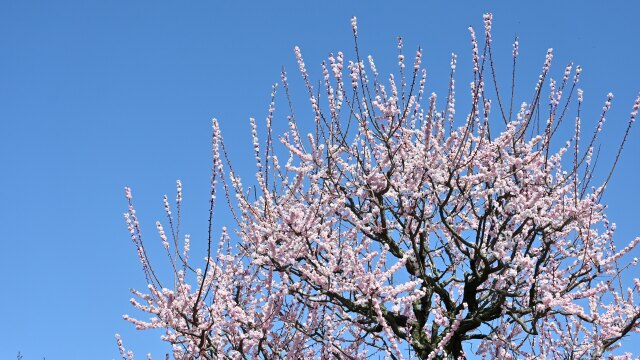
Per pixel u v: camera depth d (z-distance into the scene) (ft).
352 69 26.78
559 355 29.84
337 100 28.45
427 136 28.22
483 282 31.76
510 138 28.58
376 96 29.35
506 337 29.91
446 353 28.89
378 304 24.30
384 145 30.76
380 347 29.63
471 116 26.58
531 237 29.66
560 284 29.55
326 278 26.37
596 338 30.17
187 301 24.57
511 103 28.30
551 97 27.58
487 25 24.39
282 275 27.43
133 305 25.58
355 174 31.42
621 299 30.94
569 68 26.61
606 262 29.43
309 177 29.81
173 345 25.90
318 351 30.81
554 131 27.48
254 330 26.81
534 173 29.45
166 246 25.44
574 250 31.76
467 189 29.78
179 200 23.35
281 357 29.43
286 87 27.32
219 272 27.94
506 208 28.50
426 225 31.24
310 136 29.86
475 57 25.17
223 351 26.30
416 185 29.53
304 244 26.86
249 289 30.27
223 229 28.94
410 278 31.53
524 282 29.73
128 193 23.16
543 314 27.37
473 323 30.09
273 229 27.32
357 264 25.04
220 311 26.00
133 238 23.25
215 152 21.44
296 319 29.94
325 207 28.81
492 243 29.89
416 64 25.70
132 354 31.01
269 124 26.17
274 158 29.66
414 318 31.32
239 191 29.32
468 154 30.50
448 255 34.12
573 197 30.07
